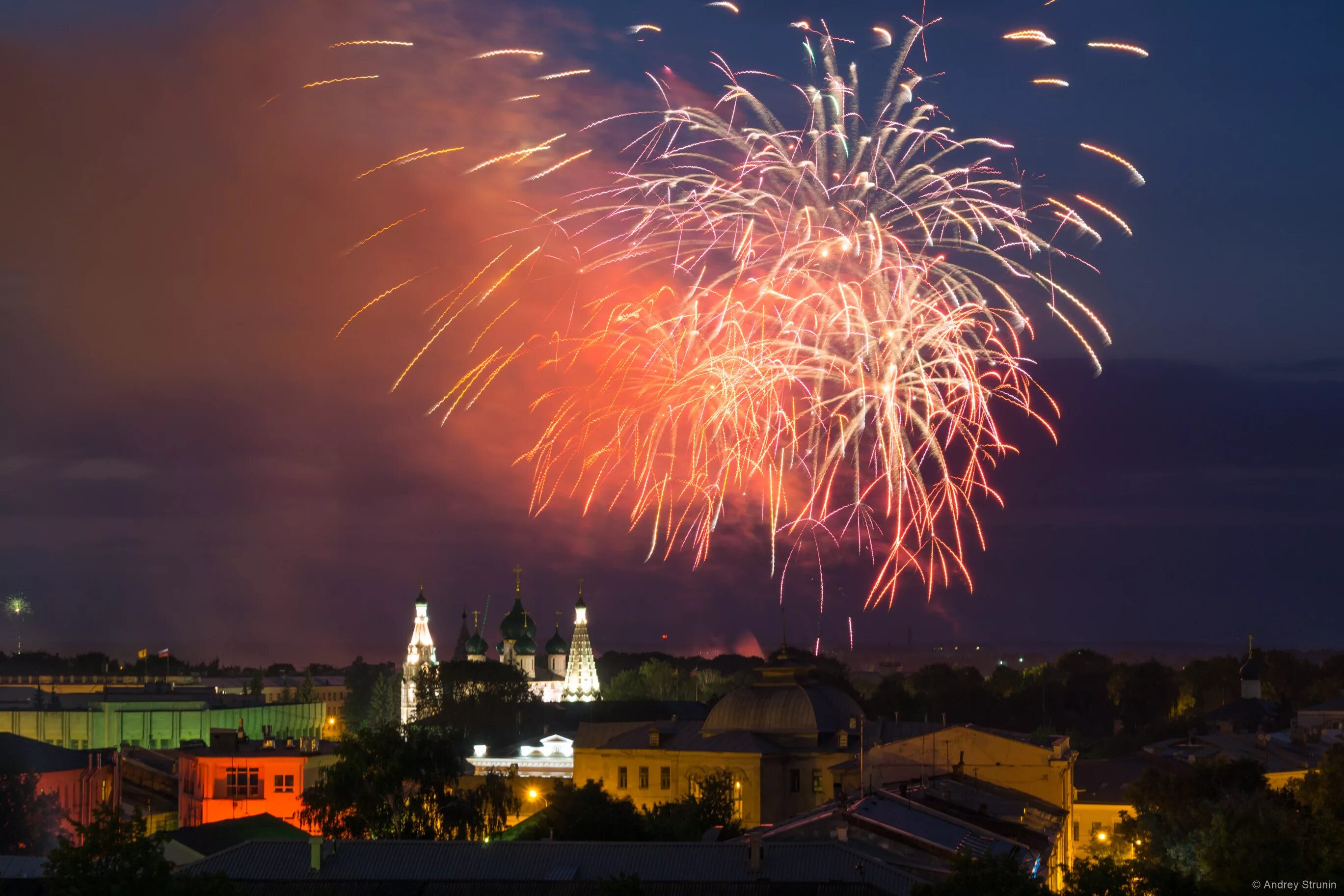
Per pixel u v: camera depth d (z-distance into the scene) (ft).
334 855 265.34
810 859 247.29
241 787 474.49
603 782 495.00
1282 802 383.86
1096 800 473.67
